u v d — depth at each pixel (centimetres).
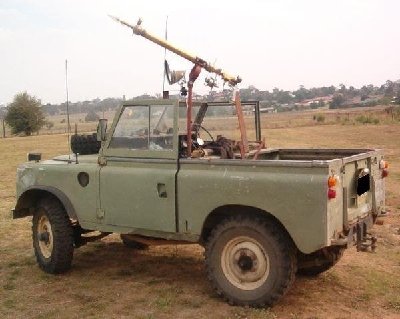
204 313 538
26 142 3738
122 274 681
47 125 6322
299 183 500
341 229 518
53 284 647
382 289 605
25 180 712
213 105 661
